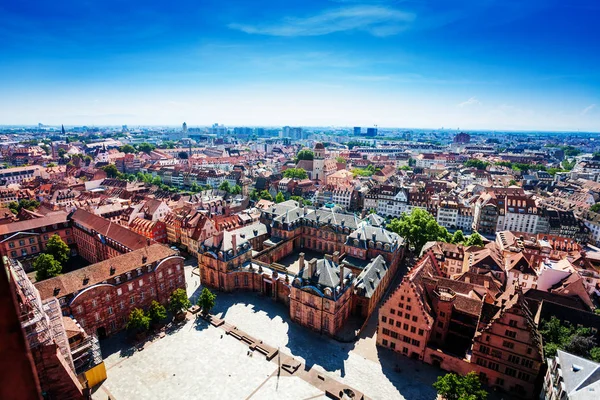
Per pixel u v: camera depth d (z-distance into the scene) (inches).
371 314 4569.4
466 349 3833.7
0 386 309.4
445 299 3858.3
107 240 5772.6
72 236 6752.0
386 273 5036.9
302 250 6323.8
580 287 4315.9
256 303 4817.9
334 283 4092.0
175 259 4724.4
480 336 3464.6
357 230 5674.2
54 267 5064.0
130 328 3978.8
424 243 6299.2
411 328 3772.1
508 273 4990.2
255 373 3597.4
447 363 3654.0
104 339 4067.4
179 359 3762.3
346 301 4340.6
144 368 3631.9
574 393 2640.3
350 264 5310.0
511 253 5659.5
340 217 6097.4
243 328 4276.6
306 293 4190.5
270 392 3378.4
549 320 3718.0
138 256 4441.4
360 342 4082.2
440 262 5708.7
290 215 6289.4
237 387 3425.2
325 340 4097.0
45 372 2512.3
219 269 5004.9
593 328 3503.9
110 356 3786.9
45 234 6363.2
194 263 6043.3
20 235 6033.5
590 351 3201.3
